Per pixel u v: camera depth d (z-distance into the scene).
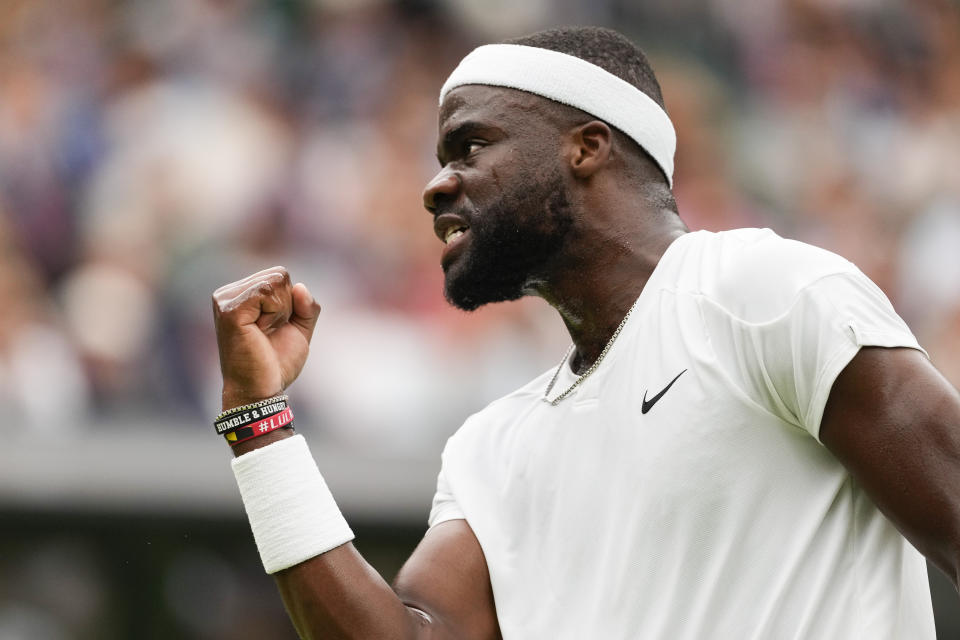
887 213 41.16
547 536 9.09
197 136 31.97
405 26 36.97
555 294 9.66
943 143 43.72
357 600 8.54
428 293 31.80
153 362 27.73
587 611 8.66
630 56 9.77
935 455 7.57
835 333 7.90
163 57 33.41
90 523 21.95
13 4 32.59
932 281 39.44
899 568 8.17
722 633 8.15
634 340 9.01
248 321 8.98
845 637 7.95
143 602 22.62
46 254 29.00
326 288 31.20
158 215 30.09
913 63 44.47
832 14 43.59
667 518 8.41
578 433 9.12
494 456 9.75
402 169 34.50
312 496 8.70
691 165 38.88
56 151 30.53
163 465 22.19
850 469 7.97
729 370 8.41
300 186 32.56
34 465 21.58
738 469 8.32
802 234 39.56
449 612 9.15
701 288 8.74
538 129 9.48
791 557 8.16
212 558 23.20
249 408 8.85
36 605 21.98
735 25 41.62
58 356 27.08
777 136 40.78
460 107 9.70
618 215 9.46
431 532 9.70
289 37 35.19
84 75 32.25
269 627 23.62
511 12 38.81
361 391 29.11
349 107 34.84
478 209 9.50
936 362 37.94
